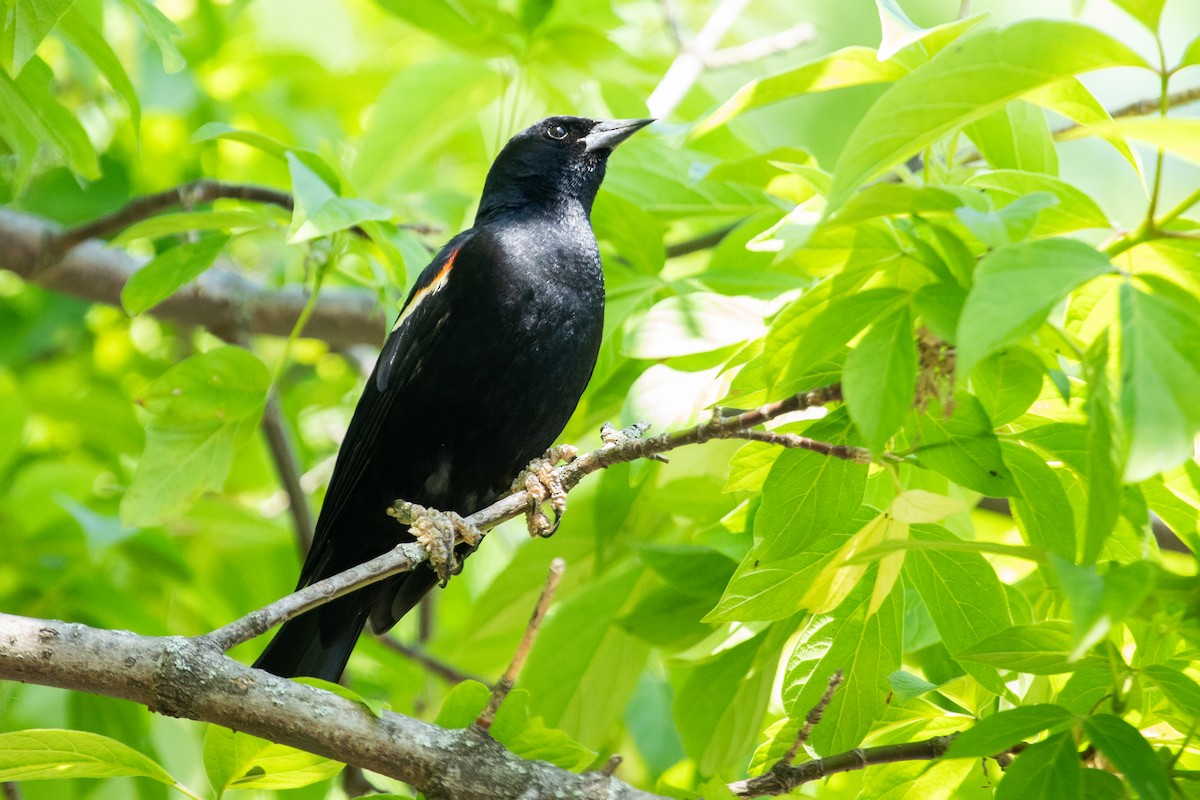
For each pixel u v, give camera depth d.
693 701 9.36
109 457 15.42
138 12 8.43
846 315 5.95
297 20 18.41
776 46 13.22
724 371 7.49
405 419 9.80
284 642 9.82
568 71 12.28
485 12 11.86
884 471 8.23
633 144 10.81
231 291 14.07
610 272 10.73
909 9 19.56
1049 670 6.30
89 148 10.38
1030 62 5.22
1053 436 6.73
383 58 16.38
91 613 12.07
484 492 10.28
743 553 8.95
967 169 8.01
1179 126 4.81
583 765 7.12
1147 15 5.18
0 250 12.59
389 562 7.00
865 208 5.75
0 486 13.57
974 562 7.02
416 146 12.18
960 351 4.63
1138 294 4.86
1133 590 4.79
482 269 9.59
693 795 8.16
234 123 15.53
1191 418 4.58
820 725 7.43
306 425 17.86
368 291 14.59
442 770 6.57
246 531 13.53
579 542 11.04
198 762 12.30
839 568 6.11
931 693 8.06
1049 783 5.82
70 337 16.38
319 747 6.52
